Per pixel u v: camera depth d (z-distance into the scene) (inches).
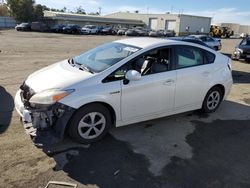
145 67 175.0
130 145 164.4
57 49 706.8
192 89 199.2
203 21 2854.3
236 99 273.1
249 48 583.5
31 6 2461.9
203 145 170.7
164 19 2768.2
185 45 196.7
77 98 148.2
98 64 171.5
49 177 129.7
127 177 133.7
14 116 196.7
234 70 480.4
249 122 211.9
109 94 157.9
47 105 142.8
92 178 131.2
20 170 133.6
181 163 148.6
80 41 1064.8
